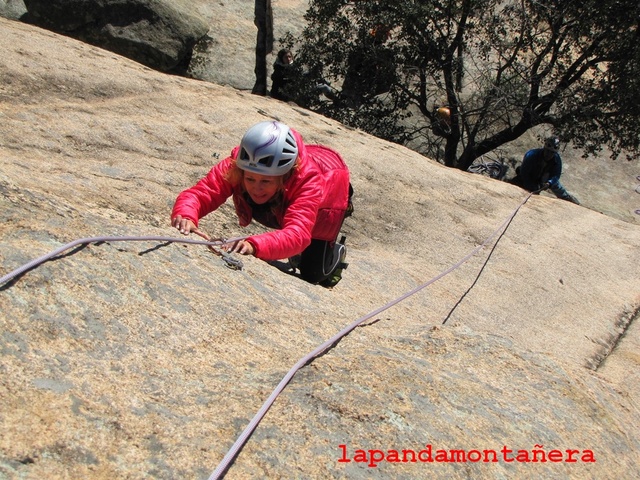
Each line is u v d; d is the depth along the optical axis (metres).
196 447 2.22
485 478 2.54
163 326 2.78
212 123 7.96
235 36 17.59
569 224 9.36
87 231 3.08
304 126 9.11
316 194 3.96
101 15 15.09
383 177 8.58
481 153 15.22
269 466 2.25
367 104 15.09
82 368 2.38
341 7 14.91
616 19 13.24
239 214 4.20
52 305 2.55
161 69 15.59
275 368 2.81
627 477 3.01
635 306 7.68
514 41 14.20
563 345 6.36
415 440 2.54
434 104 15.37
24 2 15.27
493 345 3.53
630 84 13.57
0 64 7.25
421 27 13.90
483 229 8.19
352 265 6.27
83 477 2.00
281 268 5.18
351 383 2.76
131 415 2.26
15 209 3.02
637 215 17.14
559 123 14.51
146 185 5.93
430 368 3.08
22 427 2.06
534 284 7.31
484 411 2.89
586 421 3.18
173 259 3.29
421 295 6.19
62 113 6.86
